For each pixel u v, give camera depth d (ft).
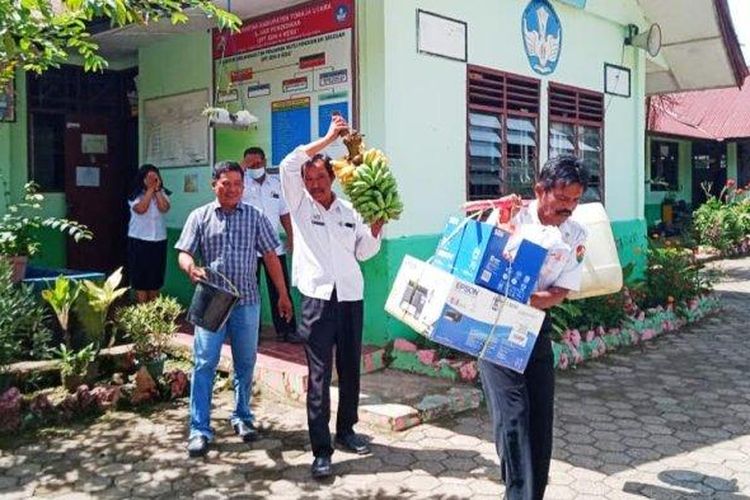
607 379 20.07
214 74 24.27
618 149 29.96
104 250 29.43
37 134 27.48
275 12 22.15
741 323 28.25
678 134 58.54
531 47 24.99
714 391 18.94
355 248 14.10
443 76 21.58
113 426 15.83
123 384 17.37
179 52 25.49
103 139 29.32
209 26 23.81
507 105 24.06
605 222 14.49
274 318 21.21
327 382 13.43
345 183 13.20
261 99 22.84
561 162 10.37
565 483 13.08
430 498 12.40
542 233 10.43
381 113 19.85
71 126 28.32
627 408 17.48
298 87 21.74
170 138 26.14
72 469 13.56
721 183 66.95
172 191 26.23
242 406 15.21
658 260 28.32
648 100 46.73
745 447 14.92
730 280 40.98
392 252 19.92
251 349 15.07
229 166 14.56
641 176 31.27
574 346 21.76
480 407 17.26
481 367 10.96
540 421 10.78
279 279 15.49
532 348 10.38
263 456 14.21
